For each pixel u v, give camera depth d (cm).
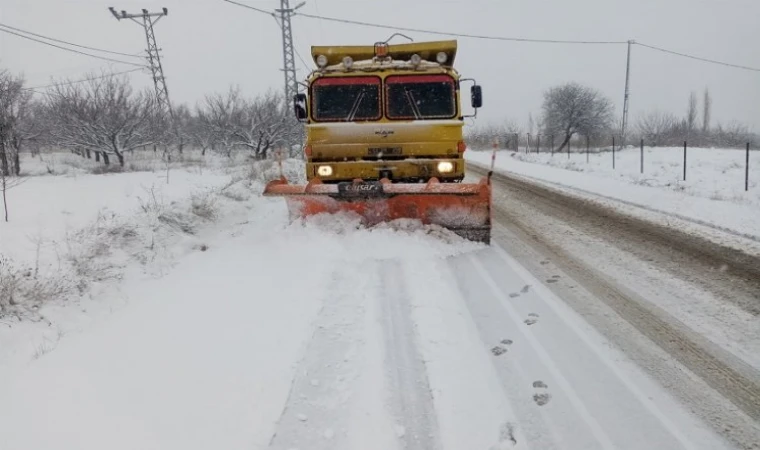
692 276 603
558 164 2352
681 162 1983
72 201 1107
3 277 546
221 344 421
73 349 425
